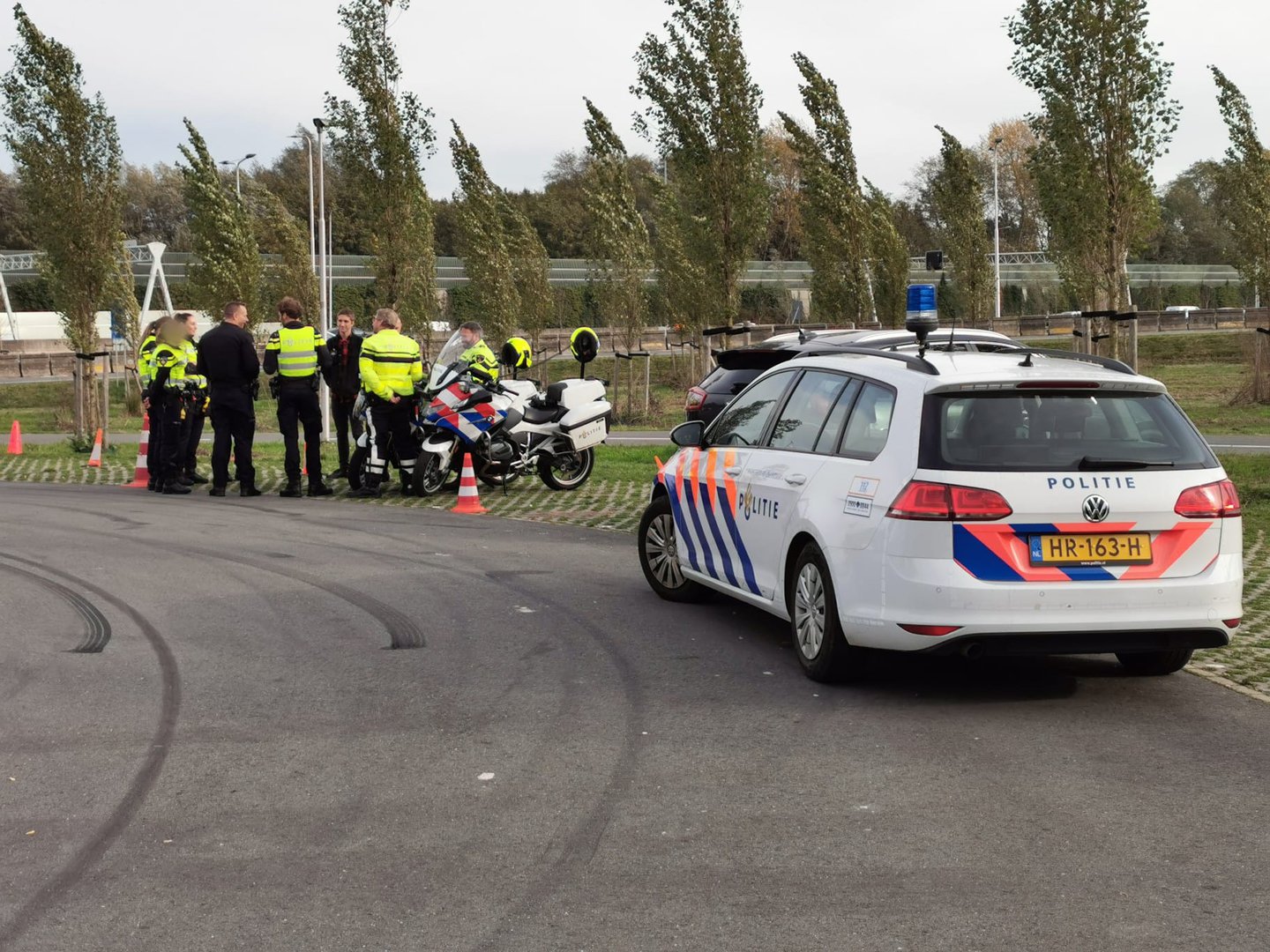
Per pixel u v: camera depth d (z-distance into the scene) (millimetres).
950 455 6457
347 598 9477
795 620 7359
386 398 15484
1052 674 7332
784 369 8320
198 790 5430
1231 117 30641
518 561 11070
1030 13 15586
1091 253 16000
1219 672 7352
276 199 40625
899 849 4754
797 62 35094
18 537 12375
